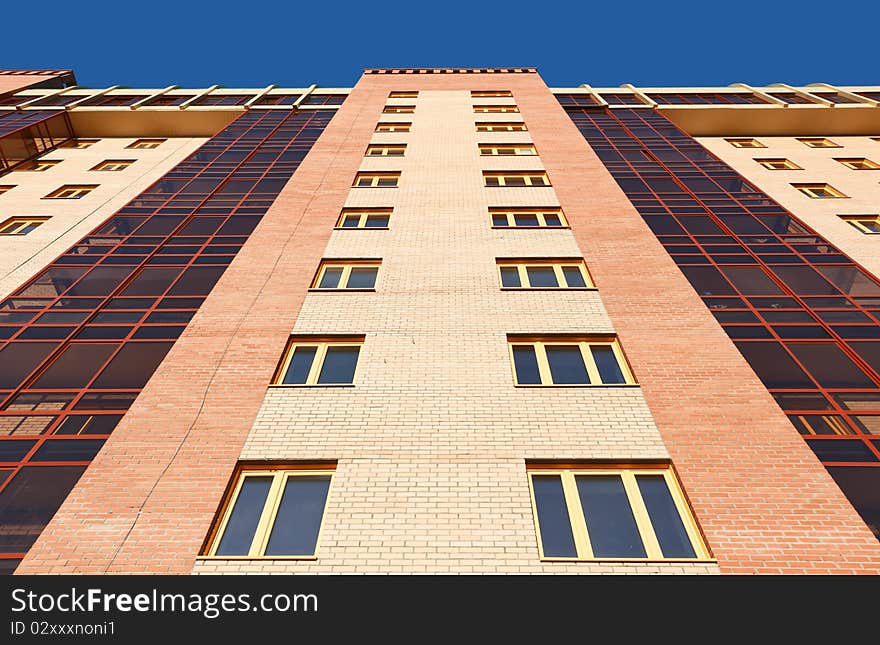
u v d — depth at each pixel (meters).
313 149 21.23
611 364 10.30
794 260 14.20
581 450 8.21
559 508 7.57
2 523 7.44
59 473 8.26
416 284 12.49
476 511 7.29
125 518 7.16
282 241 14.55
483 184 18.08
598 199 16.77
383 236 14.76
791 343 10.85
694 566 6.58
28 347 11.19
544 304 11.76
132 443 8.32
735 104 31.14
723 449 8.13
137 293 13.30
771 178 21.22
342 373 10.17
